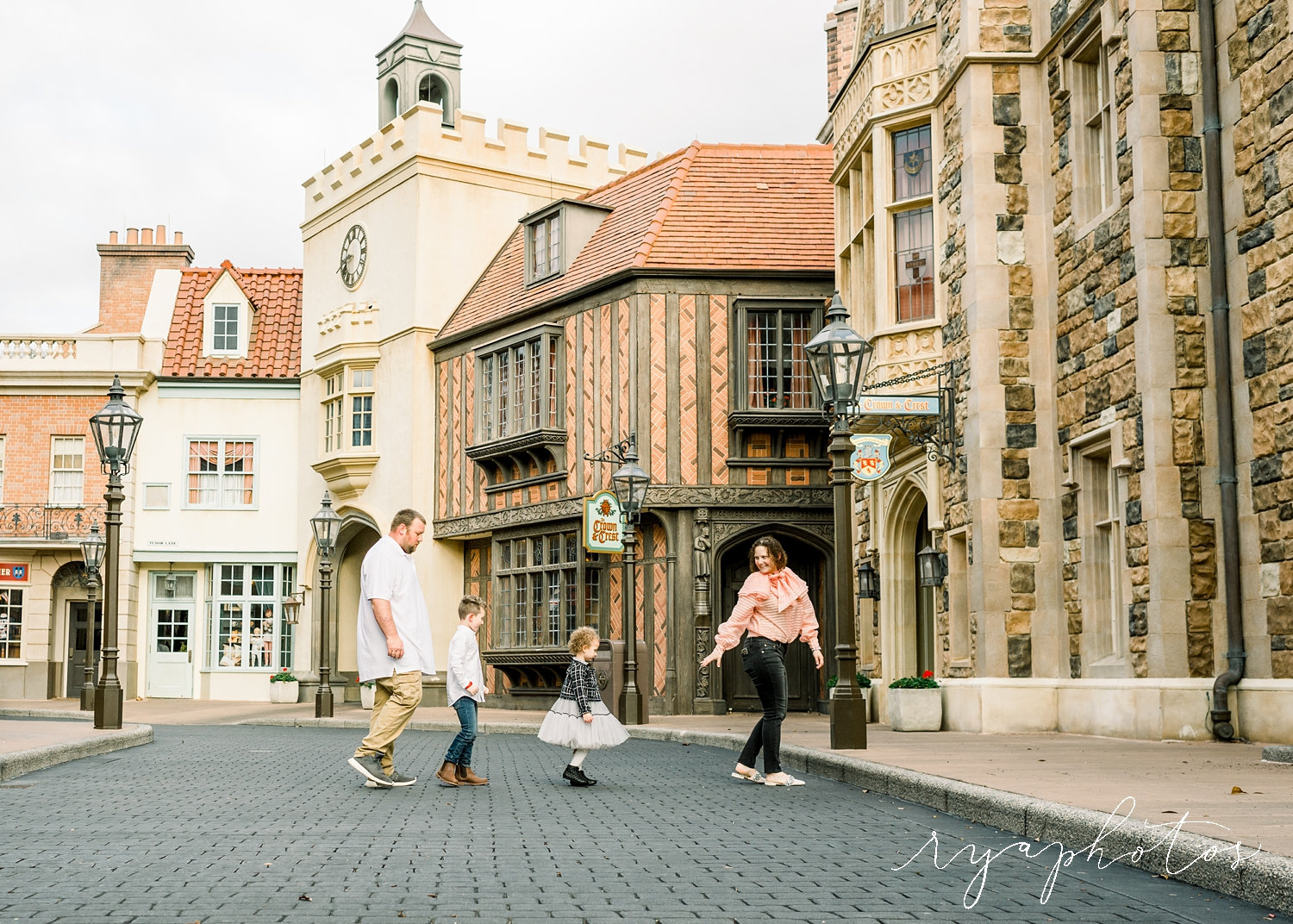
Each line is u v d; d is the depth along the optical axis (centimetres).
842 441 1223
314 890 566
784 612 1031
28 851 680
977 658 1506
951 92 1641
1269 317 1146
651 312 2423
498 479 2784
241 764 1310
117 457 1706
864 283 1941
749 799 933
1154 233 1252
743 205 2542
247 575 3459
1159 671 1219
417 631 1048
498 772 1226
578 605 2514
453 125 3341
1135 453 1279
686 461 2394
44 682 3331
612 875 605
